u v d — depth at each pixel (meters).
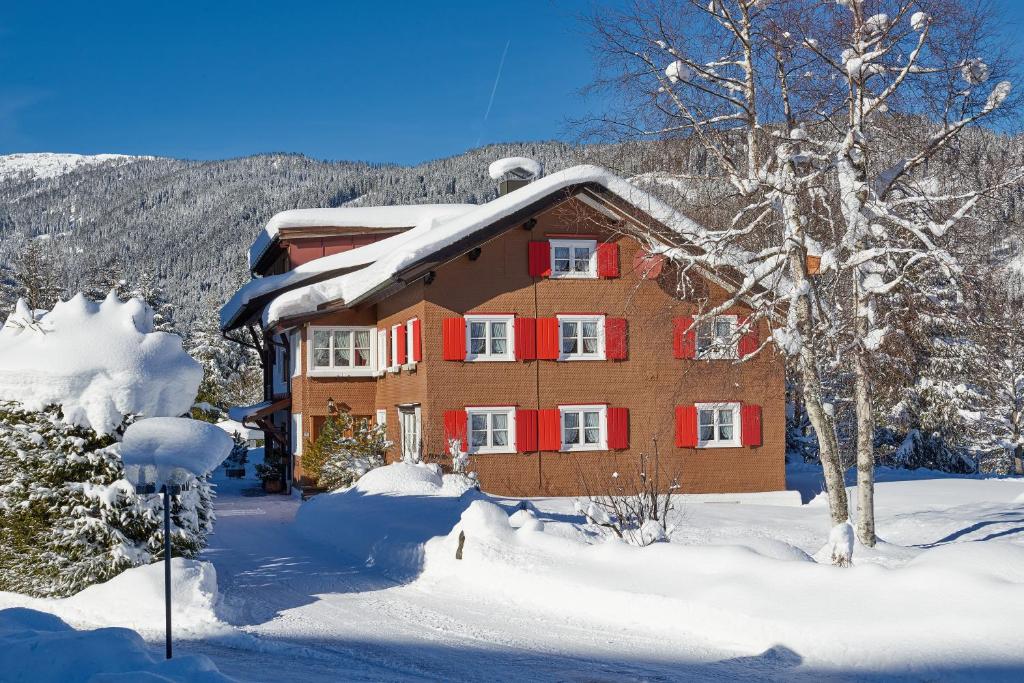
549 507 22.03
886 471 34.88
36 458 12.77
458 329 25.69
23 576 12.80
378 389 30.23
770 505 25.02
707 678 8.93
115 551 12.80
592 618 11.66
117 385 12.99
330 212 35.16
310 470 28.31
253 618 12.46
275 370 36.66
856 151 15.48
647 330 25.66
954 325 16.45
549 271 26.31
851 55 15.39
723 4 16.22
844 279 16.25
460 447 25.16
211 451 9.16
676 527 18.77
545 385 26.20
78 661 8.22
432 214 35.66
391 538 17.00
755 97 16.17
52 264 55.06
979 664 8.35
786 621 9.92
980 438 40.84
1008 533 16.94
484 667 9.59
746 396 27.06
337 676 9.18
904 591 9.85
